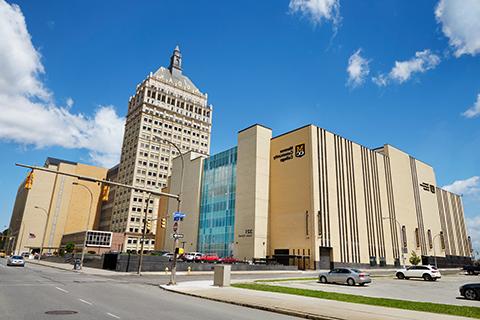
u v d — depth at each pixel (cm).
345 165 6131
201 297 1753
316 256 5053
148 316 1090
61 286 1998
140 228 11412
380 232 6419
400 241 6875
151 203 11788
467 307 1402
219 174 7094
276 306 1410
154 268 3862
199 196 7475
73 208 14500
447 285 2916
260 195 5994
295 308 1357
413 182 8000
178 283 2498
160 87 13500
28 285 1991
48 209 14150
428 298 1909
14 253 13075
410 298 1898
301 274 4166
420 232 7656
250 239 5766
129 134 13150
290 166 5881
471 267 5441
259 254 5684
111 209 13700
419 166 8431
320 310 1313
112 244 10294
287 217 5684
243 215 6066
